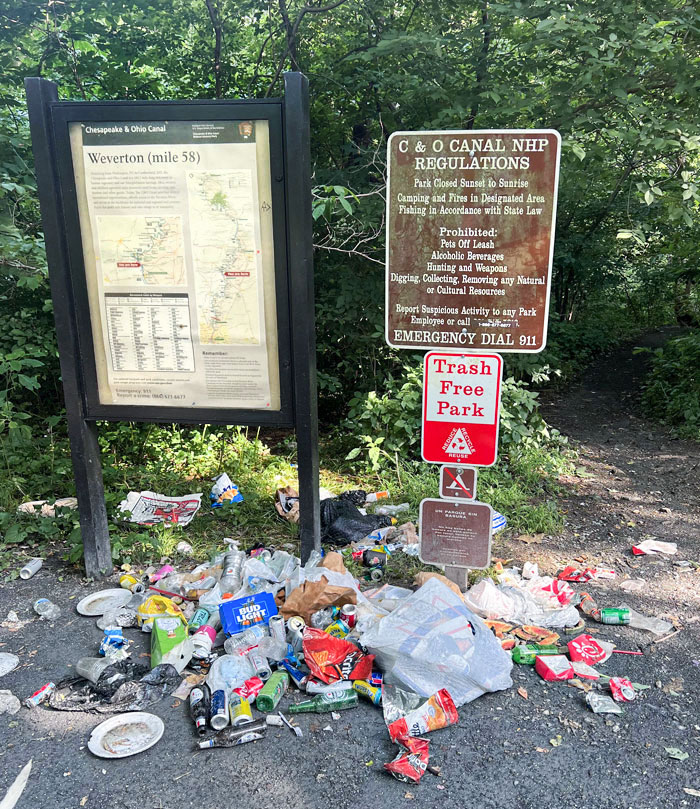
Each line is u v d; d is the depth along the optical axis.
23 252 5.25
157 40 7.20
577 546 4.56
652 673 3.08
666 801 2.36
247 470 5.76
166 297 3.62
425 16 6.91
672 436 7.69
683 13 5.22
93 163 3.50
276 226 3.44
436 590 3.21
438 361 3.43
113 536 4.30
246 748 2.62
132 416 3.81
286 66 7.46
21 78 6.47
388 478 5.74
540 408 9.56
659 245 11.50
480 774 2.48
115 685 2.96
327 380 7.00
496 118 6.10
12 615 3.57
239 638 3.17
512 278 3.27
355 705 2.86
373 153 6.57
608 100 5.72
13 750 2.62
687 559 4.35
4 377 6.76
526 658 3.14
